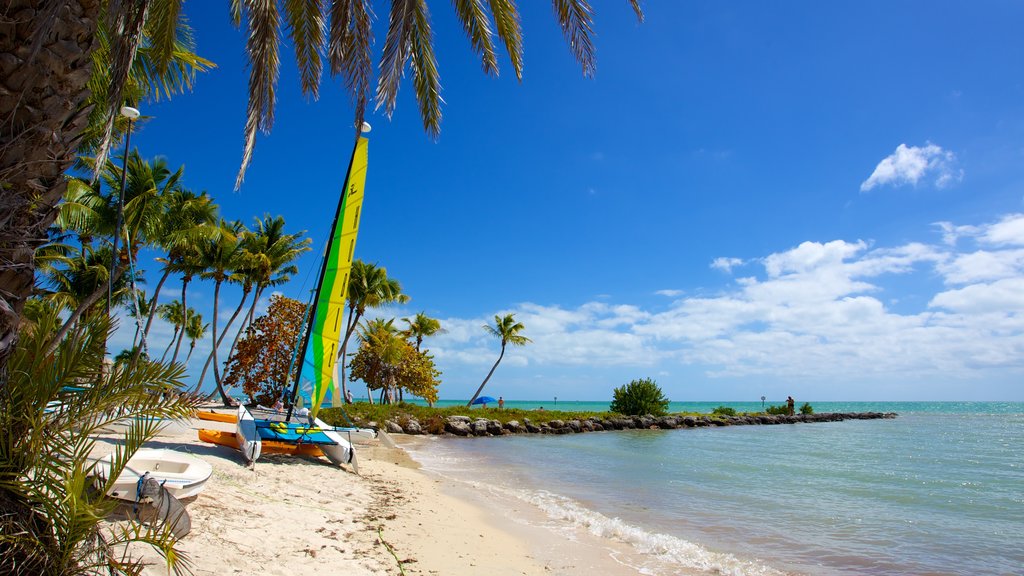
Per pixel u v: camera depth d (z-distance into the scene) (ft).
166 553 10.61
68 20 10.09
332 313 40.91
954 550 26.89
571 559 23.49
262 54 22.80
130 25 15.29
